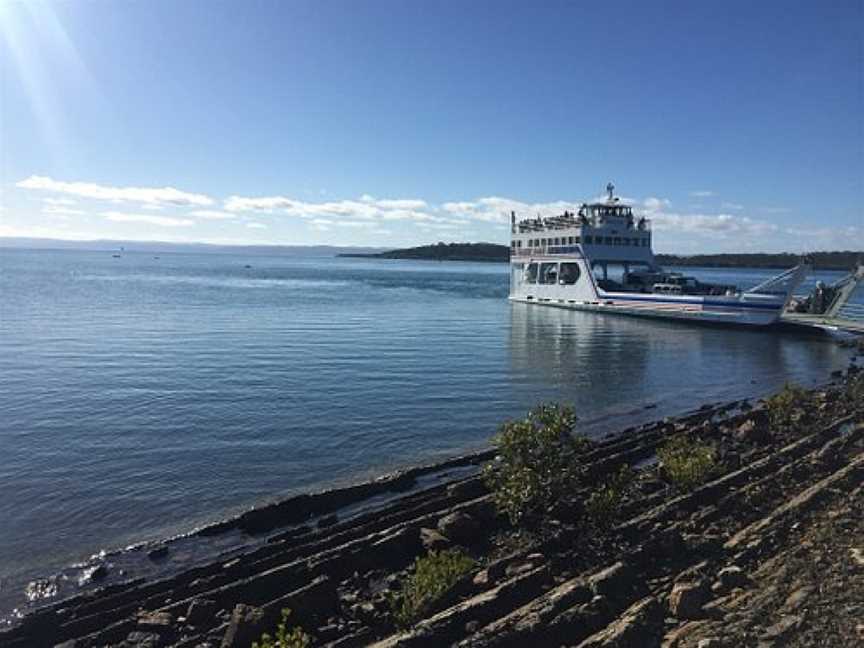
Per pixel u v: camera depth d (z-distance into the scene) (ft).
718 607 30.73
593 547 41.32
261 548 44.19
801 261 178.19
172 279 440.45
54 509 52.95
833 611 29.58
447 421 82.58
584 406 94.43
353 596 37.70
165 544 46.55
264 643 28.58
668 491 51.80
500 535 45.50
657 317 212.64
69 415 82.23
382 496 55.57
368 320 205.57
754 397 103.09
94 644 33.58
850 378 114.11
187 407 86.84
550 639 29.55
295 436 74.38
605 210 249.96
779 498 47.50
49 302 244.42
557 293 260.01
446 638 30.94
